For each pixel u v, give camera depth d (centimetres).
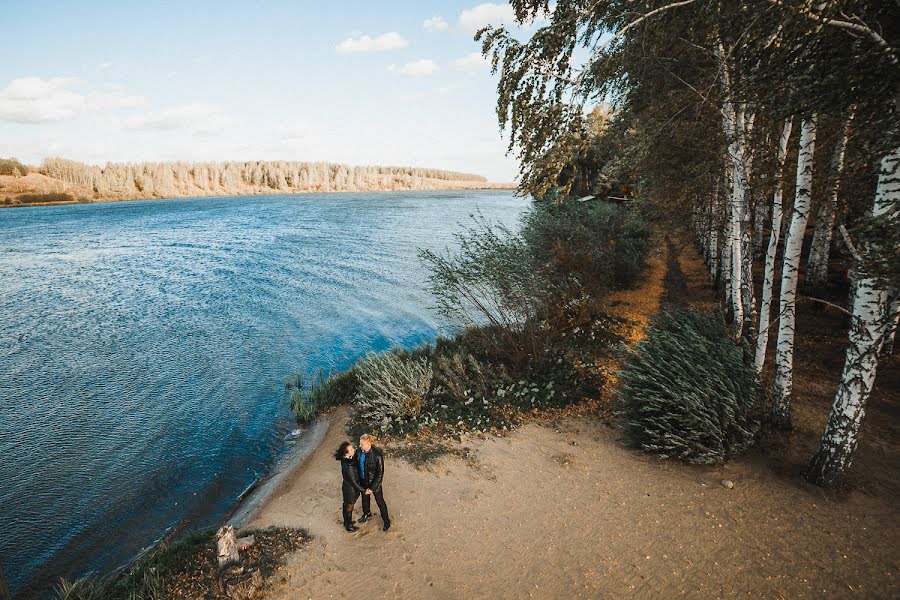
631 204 2088
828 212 1384
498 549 652
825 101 485
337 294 2409
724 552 602
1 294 2558
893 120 474
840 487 681
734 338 1073
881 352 1092
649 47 873
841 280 1562
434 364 1312
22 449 1042
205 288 2619
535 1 663
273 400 1284
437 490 794
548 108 580
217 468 975
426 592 584
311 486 856
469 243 1387
